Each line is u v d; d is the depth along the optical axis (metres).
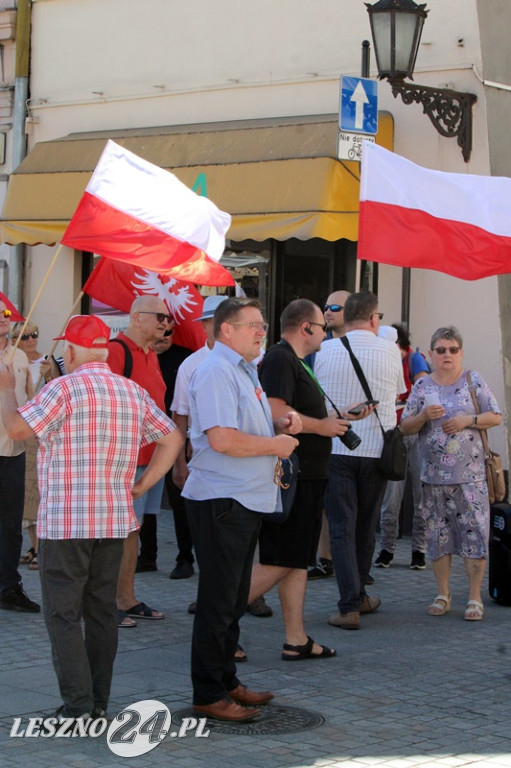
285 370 6.60
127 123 13.74
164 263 7.40
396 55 10.17
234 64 12.96
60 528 5.29
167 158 12.43
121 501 5.44
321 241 12.30
